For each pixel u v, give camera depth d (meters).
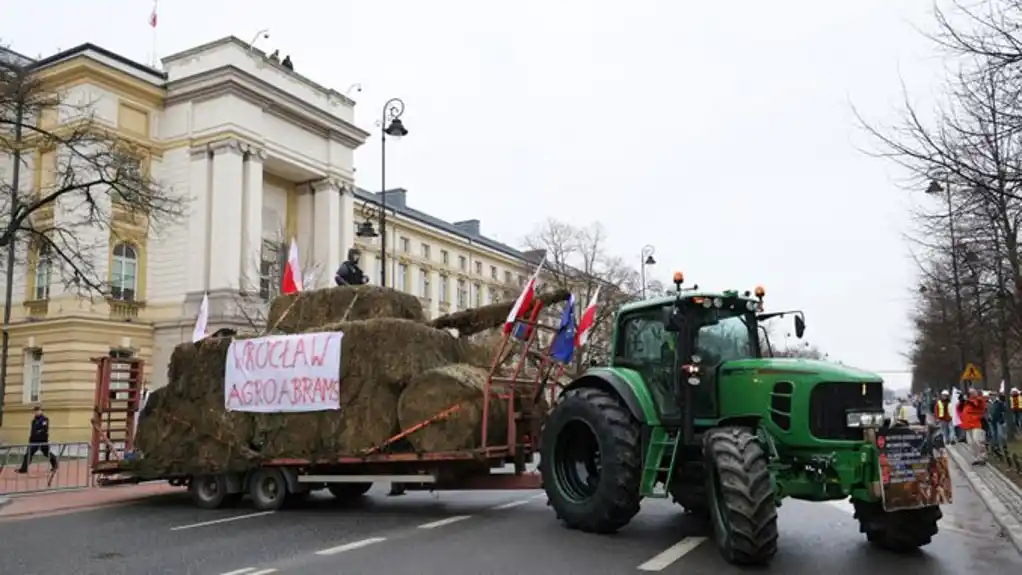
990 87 9.88
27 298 34.69
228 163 35.88
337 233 42.75
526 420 11.21
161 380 35.34
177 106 37.03
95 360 14.52
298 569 7.76
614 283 43.75
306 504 12.94
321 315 13.62
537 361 11.84
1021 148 10.45
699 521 10.23
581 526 9.38
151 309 36.22
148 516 12.22
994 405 24.03
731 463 7.56
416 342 11.55
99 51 34.44
